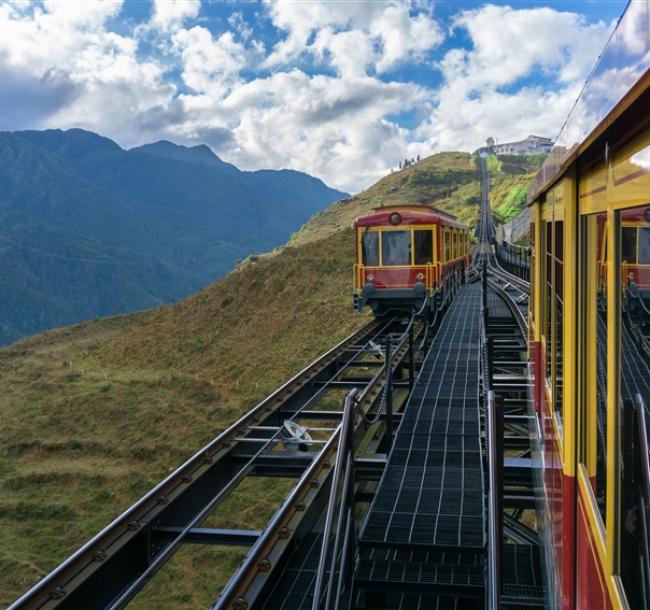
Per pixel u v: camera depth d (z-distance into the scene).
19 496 24.34
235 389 34.66
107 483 24.98
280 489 22.23
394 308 18.44
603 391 2.46
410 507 6.41
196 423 30.61
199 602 16.86
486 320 12.73
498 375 12.07
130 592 5.16
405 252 17.92
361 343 16.97
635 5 1.54
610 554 2.23
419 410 9.67
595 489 2.66
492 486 4.25
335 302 43.66
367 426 9.88
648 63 1.40
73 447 28.72
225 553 18.75
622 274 2.09
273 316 44.62
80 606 5.03
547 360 4.81
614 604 2.15
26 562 19.30
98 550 5.51
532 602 5.46
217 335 45.06
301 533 6.45
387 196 162.62
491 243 74.75
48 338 56.00
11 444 29.34
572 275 3.14
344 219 151.50
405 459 7.75
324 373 13.65
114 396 35.25
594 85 2.18
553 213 4.14
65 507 23.02
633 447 2.00
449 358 13.62
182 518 6.88
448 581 5.29
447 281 20.34
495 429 4.32
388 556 5.90
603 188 2.38
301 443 8.65
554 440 3.96
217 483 7.93
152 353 44.59
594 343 2.66
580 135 2.50
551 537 4.19
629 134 1.93
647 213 1.80
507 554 6.37
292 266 51.06
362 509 10.59
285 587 5.57
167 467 26.22
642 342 1.90
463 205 146.75
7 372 44.31
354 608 5.30
